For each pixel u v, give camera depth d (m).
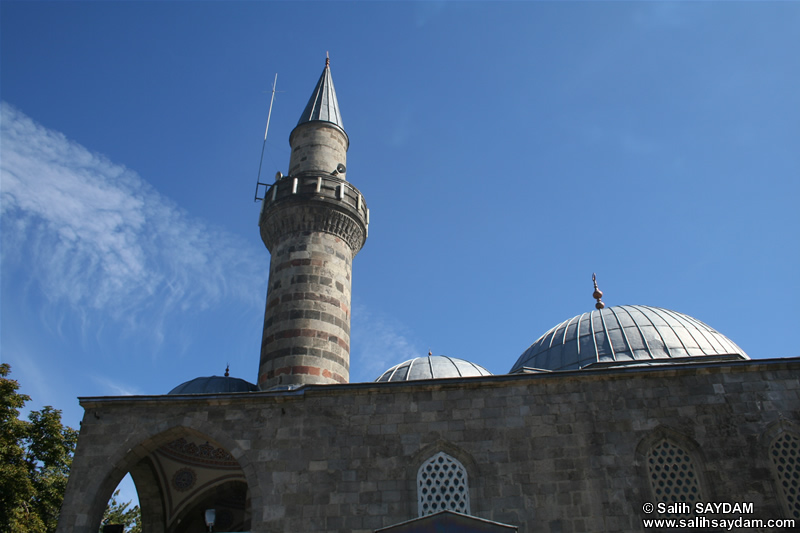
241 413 20.50
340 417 20.25
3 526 26.44
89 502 19.08
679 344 26.27
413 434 19.83
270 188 31.17
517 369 27.41
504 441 19.44
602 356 26.19
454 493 18.88
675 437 19.12
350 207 30.11
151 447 20.73
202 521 27.12
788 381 19.62
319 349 25.92
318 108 34.44
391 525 17.38
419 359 28.70
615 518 17.98
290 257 28.23
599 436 19.22
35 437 30.72
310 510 18.77
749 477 18.30
